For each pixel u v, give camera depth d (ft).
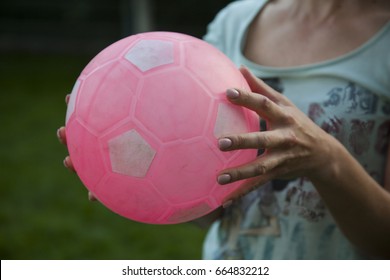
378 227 4.27
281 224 4.72
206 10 35.47
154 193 3.43
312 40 4.78
